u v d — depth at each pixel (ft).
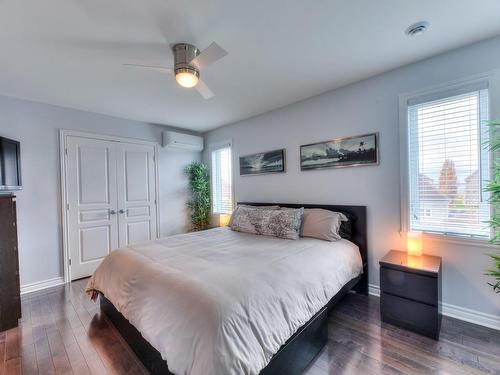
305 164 10.33
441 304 6.84
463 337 6.11
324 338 5.85
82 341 6.31
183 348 3.91
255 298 4.39
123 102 10.22
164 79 8.11
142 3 4.83
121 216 12.34
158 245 7.81
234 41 6.19
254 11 5.14
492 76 6.31
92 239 11.39
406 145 7.71
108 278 6.81
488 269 6.27
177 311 4.30
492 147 5.72
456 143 6.95
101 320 7.30
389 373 5.02
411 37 6.20
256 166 12.38
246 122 12.90
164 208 14.01
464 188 6.84
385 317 6.82
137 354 5.65
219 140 14.57
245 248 7.30
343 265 7.09
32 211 9.78
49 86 8.54
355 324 6.78
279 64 7.41
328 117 9.58
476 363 5.25
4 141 8.55
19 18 5.13
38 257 9.89
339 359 5.43
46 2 4.70
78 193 11.00
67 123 10.73
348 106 9.02
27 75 7.73
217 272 5.19
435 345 5.85
